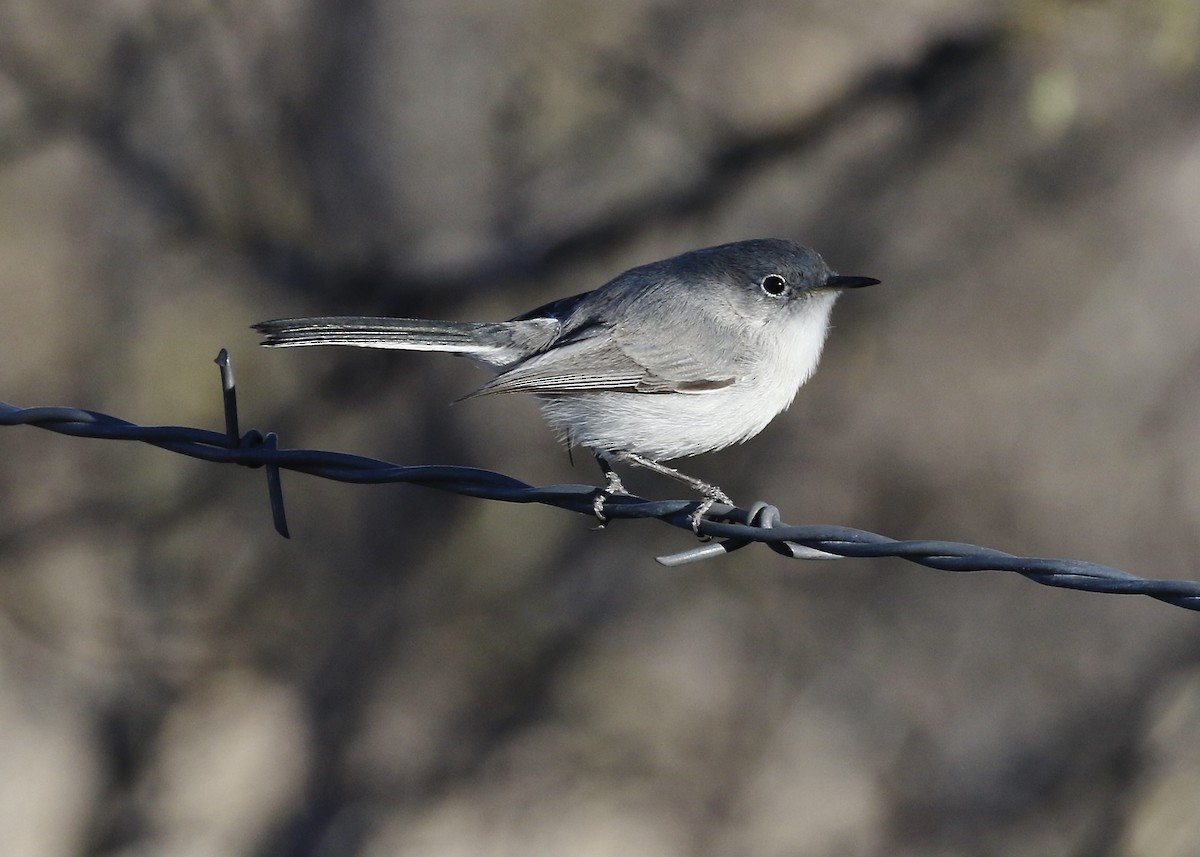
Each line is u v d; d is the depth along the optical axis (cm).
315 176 1288
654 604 1427
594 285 1325
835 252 1445
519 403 1319
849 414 1480
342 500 1409
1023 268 1490
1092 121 1456
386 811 1315
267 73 1317
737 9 1348
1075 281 1499
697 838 1402
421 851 1327
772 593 1495
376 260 1262
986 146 1439
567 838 1360
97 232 1509
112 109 1395
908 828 1415
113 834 1381
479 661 1345
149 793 1384
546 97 1315
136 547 1452
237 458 619
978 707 1464
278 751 1376
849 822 1407
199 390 1441
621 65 1329
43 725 1444
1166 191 1486
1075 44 1348
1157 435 1483
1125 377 1494
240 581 1425
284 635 1417
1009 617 1496
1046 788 1407
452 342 734
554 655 1368
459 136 1241
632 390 734
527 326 750
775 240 783
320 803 1319
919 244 1477
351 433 1339
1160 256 1495
